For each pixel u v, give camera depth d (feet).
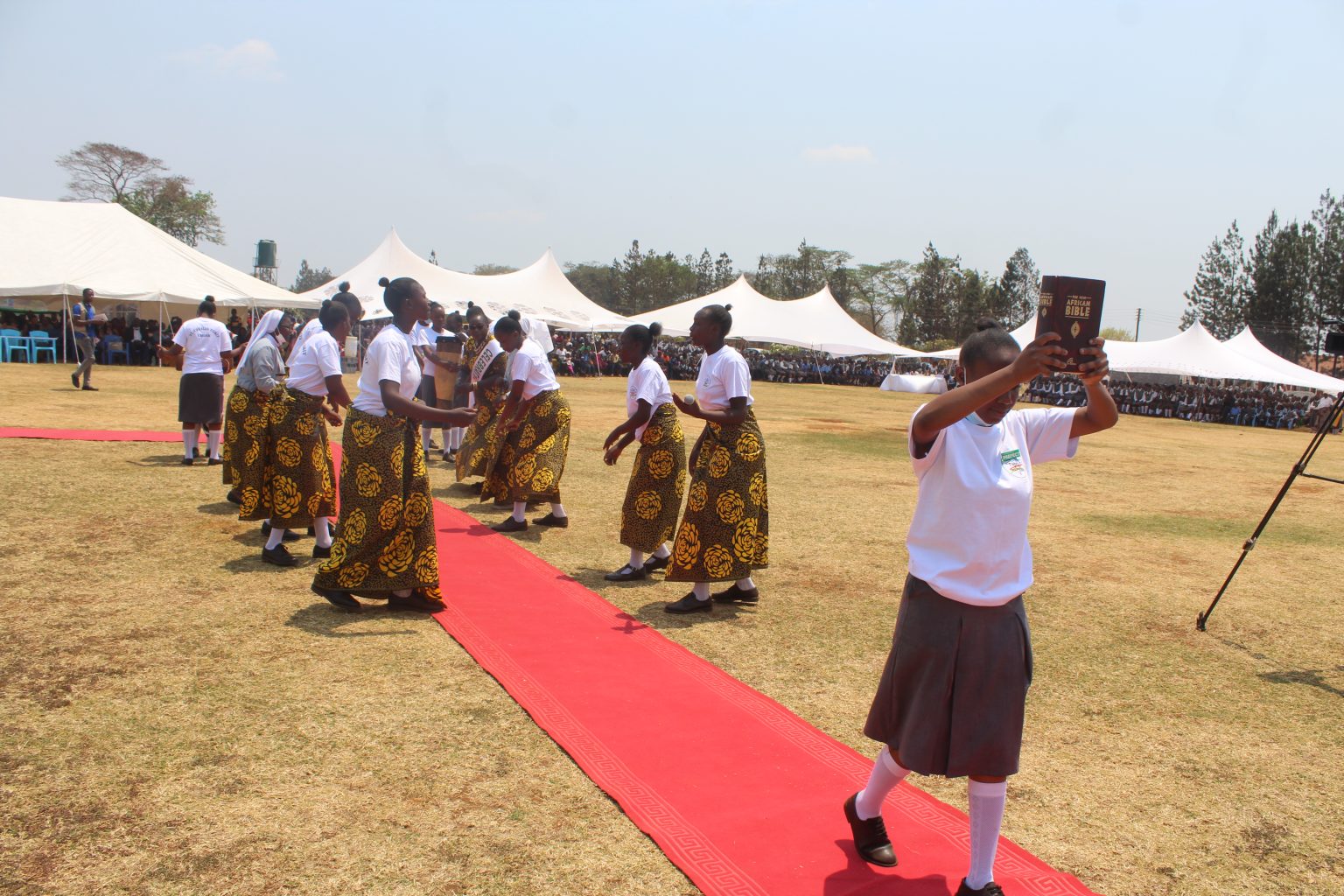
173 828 9.83
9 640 14.83
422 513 17.30
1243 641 19.20
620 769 11.68
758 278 297.94
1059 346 8.16
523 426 25.23
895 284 282.77
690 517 18.78
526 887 9.13
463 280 118.01
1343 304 173.27
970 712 8.92
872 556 24.90
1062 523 32.42
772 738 12.89
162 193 196.54
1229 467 54.70
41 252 80.23
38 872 8.89
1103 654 17.92
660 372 20.56
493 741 12.34
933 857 10.14
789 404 90.02
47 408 45.70
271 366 20.51
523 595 19.10
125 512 24.00
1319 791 12.50
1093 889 9.82
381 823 10.16
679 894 9.17
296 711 12.88
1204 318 195.31
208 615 16.65
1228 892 9.93
